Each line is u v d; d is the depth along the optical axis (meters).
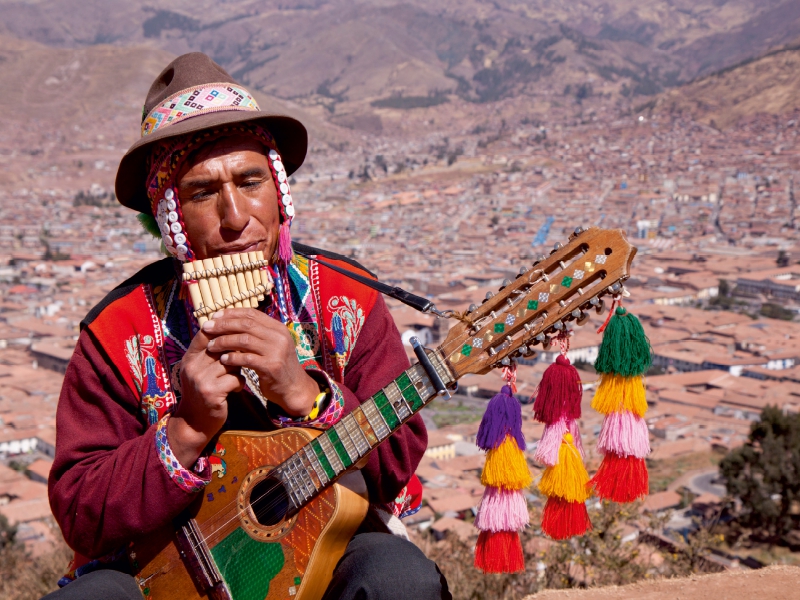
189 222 2.06
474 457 60.69
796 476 36.28
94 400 2.16
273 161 2.14
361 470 2.08
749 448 38.12
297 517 1.95
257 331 1.91
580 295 1.70
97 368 2.16
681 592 3.71
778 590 3.57
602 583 6.11
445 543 7.52
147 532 1.97
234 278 2.00
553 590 4.00
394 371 2.20
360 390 2.18
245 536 2.00
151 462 1.94
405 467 2.10
